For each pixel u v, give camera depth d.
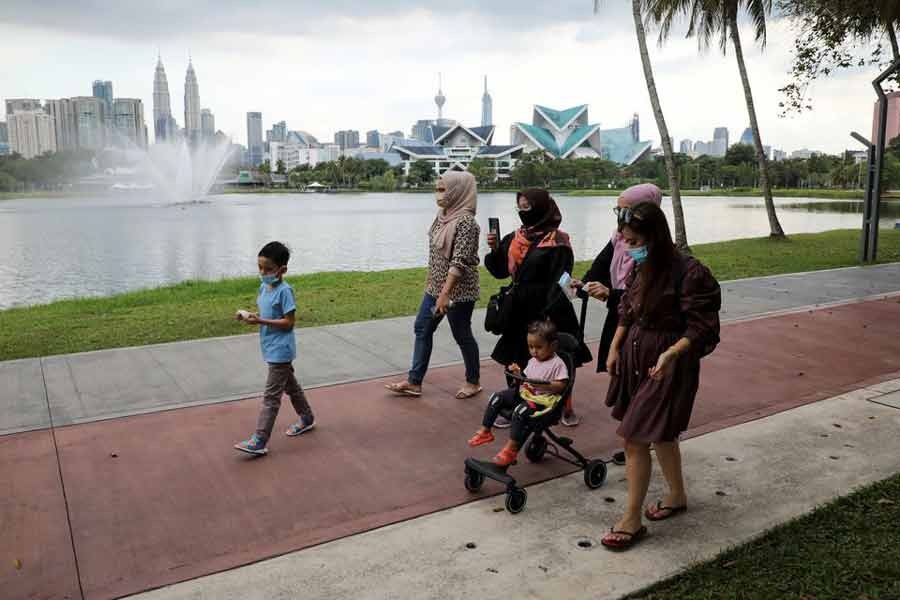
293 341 5.08
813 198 97.06
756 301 10.91
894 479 4.50
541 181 166.12
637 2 18.64
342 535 3.88
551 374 4.47
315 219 53.31
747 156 153.75
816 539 3.77
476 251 5.99
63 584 3.42
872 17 15.36
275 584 3.42
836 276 13.66
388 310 10.43
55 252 30.11
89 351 7.88
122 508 4.20
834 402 6.12
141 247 32.19
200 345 8.10
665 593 3.32
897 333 8.76
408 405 6.09
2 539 3.85
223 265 25.52
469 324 6.18
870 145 15.81
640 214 3.62
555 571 3.52
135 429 5.49
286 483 4.55
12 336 8.74
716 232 36.38
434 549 3.74
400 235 37.75
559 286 5.16
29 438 5.30
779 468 4.76
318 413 5.89
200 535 3.89
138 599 3.30
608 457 5.00
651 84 19.08
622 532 3.73
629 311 3.87
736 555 3.63
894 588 3.28
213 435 5.38
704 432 5.42
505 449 4.34
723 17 21.44
